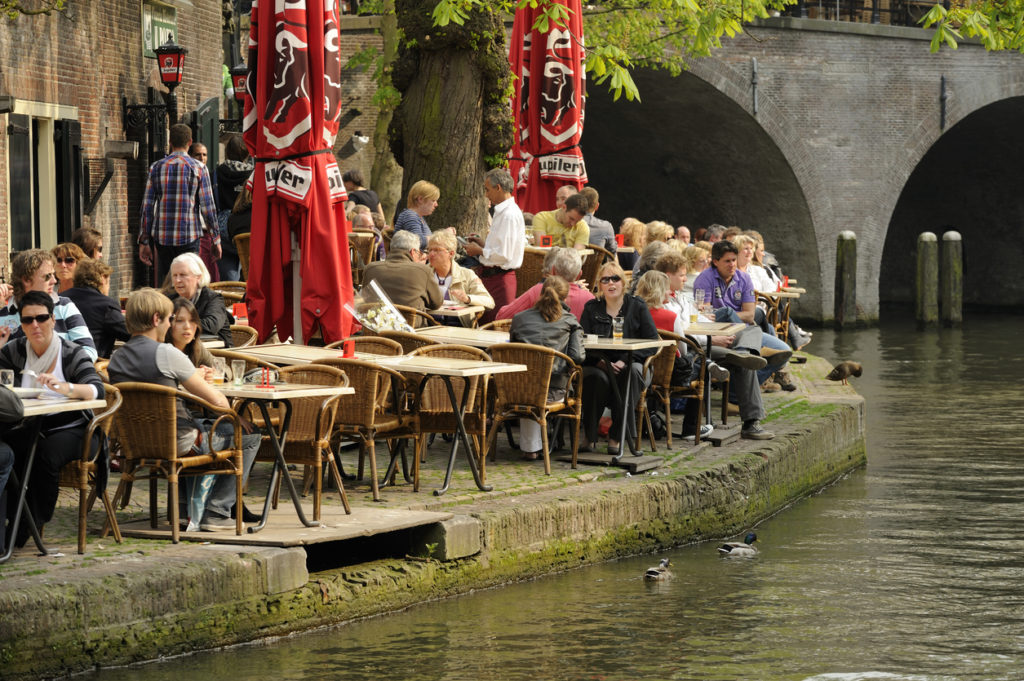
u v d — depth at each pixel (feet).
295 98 54.85
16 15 73.36
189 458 41.63
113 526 41.55
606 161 222.07
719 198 209.77
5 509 39.58
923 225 244.63
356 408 48.14
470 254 73.82
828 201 194.90
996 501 65.77
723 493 57.62
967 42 198.90
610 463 56.65
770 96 188.65
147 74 107.24
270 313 57.21
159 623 37.96
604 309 59.88
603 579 49.21
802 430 68.08
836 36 191.72
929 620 44.52
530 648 40.50
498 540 47.75
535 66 82.79
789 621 44.16
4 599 35.01
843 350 156.87
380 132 153.89
